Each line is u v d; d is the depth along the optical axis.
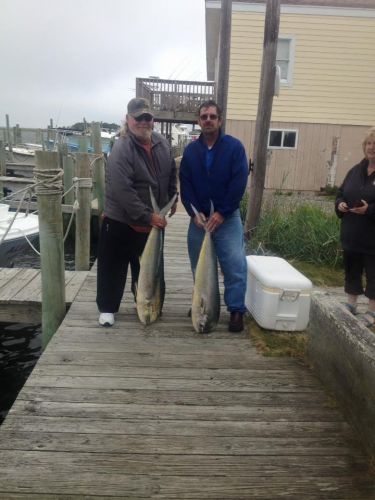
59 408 2.55
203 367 3.10
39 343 5.48
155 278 3.55
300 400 2.73
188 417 2.52
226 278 3.69
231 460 2.19
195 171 3.49
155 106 16.00
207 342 3.49
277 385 2.90
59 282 3.77
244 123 13.38
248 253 6.19
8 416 2.46
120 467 2.11
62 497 1.92
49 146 20.97
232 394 2.77
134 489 1.98
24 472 2.05
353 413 2.45
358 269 3.82
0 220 8.15
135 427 2.41
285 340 3.57
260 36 12.82
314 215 6.87
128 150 3.30
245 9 12.64
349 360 2.51
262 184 6.34
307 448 2.29
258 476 2.09
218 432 2.40
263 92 5.89
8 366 4.93
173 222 8.96
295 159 13.84
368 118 13.56
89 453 2.19
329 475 2.11
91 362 3.11
